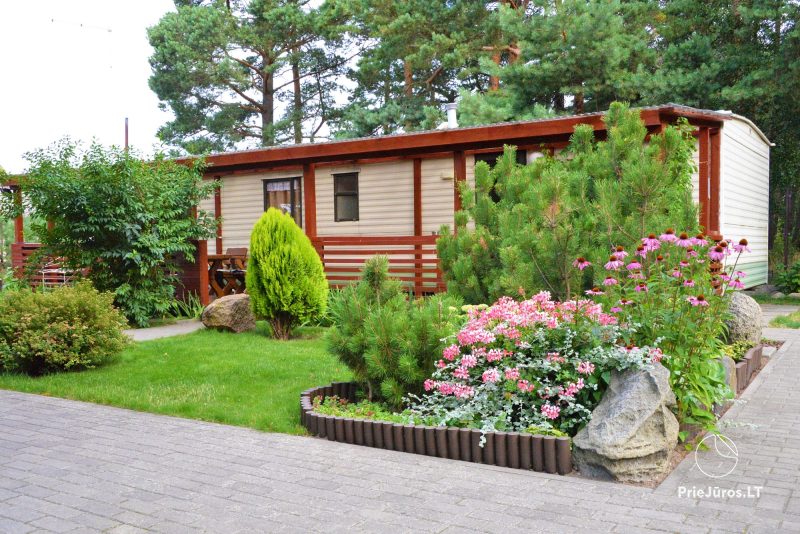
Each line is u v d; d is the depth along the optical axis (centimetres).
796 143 2206
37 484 430
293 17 2808
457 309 596
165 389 688
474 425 488
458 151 1253
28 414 615
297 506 387
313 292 999
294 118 3083
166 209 1251
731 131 1440
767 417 575
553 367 482
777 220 2372
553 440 443
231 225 1697
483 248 736
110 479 438
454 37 2344
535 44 2052
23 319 779
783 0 1984
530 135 1142
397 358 565
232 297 1086
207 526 362
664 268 579
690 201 686
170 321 1234
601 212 654
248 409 608
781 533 341
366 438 512
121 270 1197
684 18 2314
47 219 1206
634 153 719
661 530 346
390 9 2511
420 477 435
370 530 352
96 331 807
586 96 2112
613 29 1970
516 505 384
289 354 862
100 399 661
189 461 474
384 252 1474
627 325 508
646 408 436
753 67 2111
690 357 507
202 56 2784
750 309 849
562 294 657
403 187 1455
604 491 406
